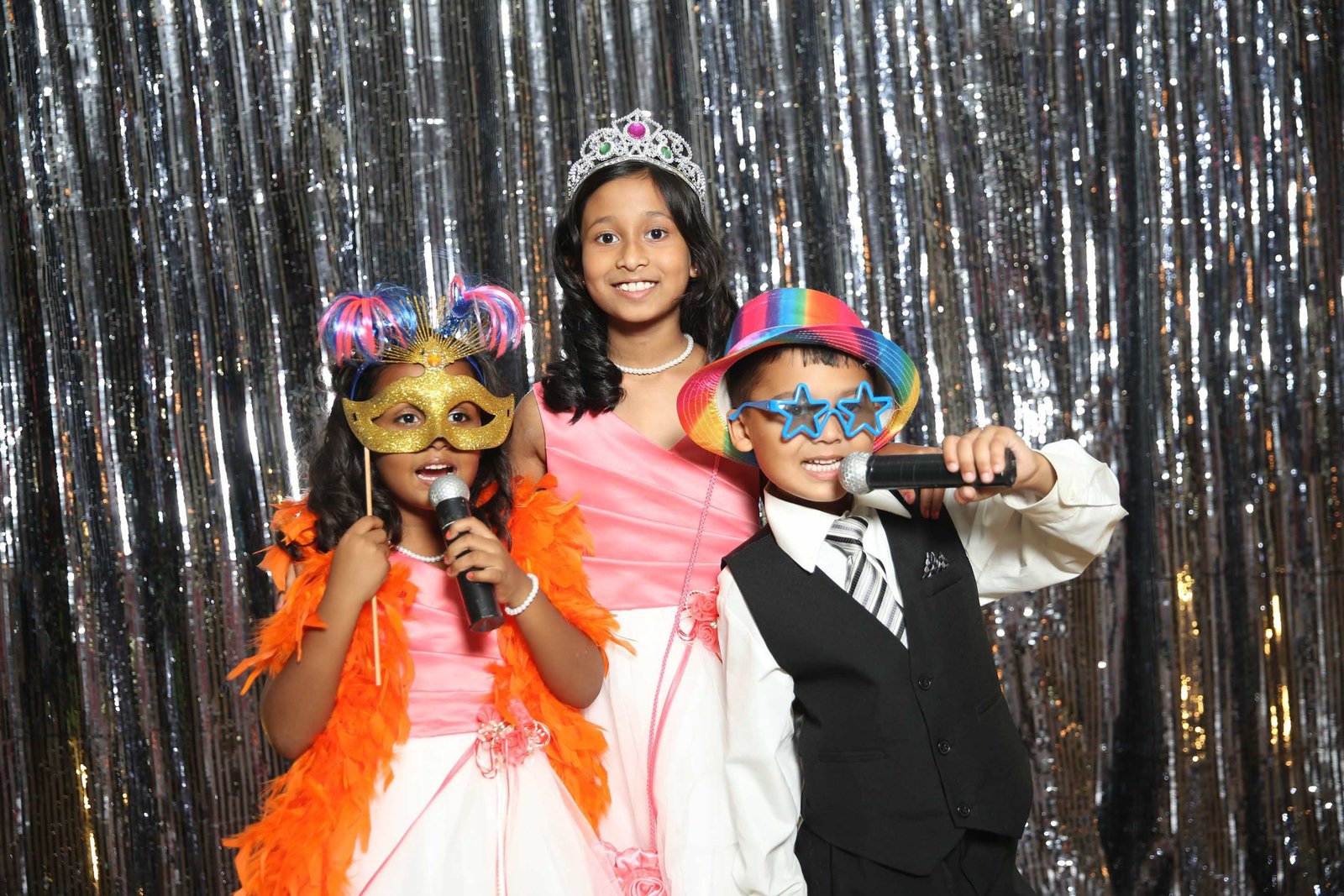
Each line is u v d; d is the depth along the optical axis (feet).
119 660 6.79
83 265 6.77
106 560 6.80
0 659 6.82
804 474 4.32
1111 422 6.86
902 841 4.15
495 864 4.26
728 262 6.68
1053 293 6.85
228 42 6.72
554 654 4.50
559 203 6.77
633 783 5.01
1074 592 6.90
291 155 6.74
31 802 6.81
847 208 6.82
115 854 6.79
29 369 6.81
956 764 4.21
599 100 6.75
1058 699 6.89
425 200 6.73
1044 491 4.03
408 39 6.72
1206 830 6.88
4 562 6.82
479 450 4.56
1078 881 6.84
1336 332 6.89
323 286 6.73
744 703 4.34
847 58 6.81
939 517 4.54
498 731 4.41
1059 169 6.84
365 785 4.24
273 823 4.37
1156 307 6.88
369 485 4.46
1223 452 6.88
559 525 5.01
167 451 6.77
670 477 5.31
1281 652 6.88
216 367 6.77
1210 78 6.84
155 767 6.79
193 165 6.75
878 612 4.31
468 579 4.15
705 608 5.03
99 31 6.75
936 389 6.82
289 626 4.34
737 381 4.55
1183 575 6.88
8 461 6.81
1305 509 6.88
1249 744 6.88
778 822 4.28
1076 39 6.82
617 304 5.26
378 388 4.50
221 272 6.76
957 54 6.82
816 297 4.42
